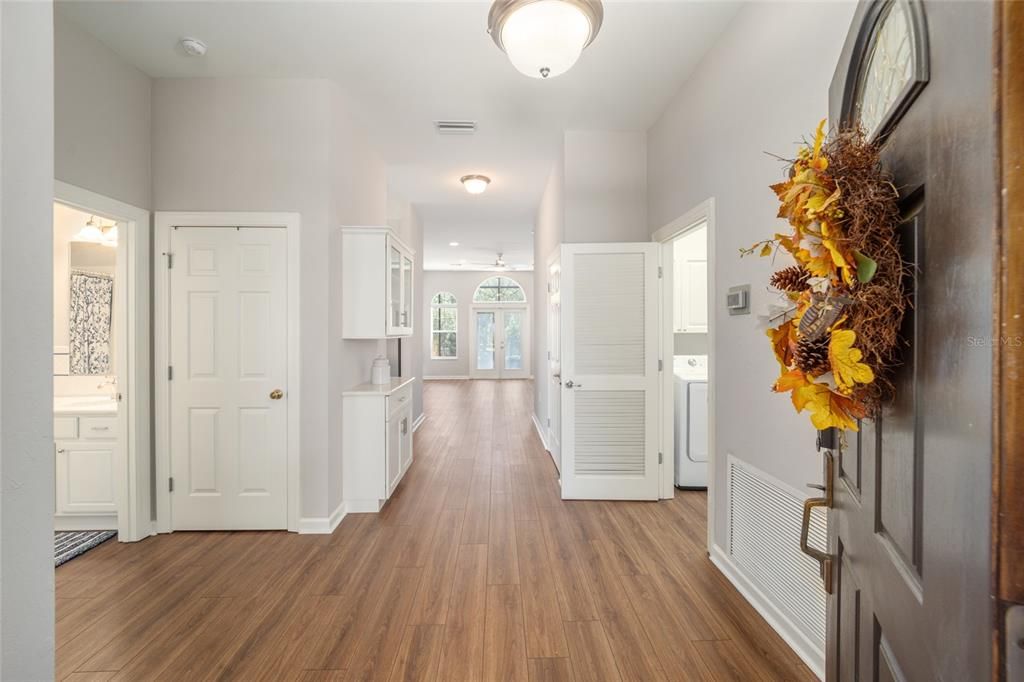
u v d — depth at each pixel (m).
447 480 4.05
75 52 2.47
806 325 0.74
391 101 3.28
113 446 3.03
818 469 1.73
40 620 0.61
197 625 2.02
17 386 0.58
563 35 1.94
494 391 10.17
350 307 3.30
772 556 2.02
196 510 3.00
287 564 2.57
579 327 3.55
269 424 3.01
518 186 5.18
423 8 2.35
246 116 2.99
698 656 1.83
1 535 0.57
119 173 2.75
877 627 0.74
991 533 0.41
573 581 2.38
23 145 0.59
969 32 0.46
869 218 0.65
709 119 2.61
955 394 0.48
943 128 0.52
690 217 2.86
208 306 3.00
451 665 1.78
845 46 0.94
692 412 3.81
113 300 3.71
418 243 6.29
